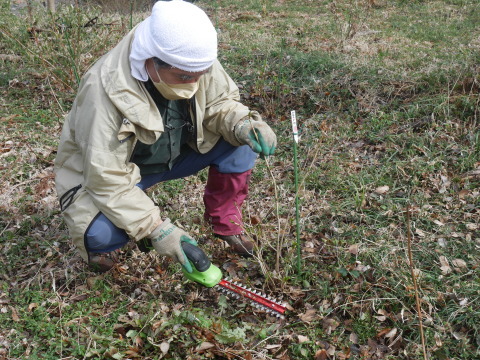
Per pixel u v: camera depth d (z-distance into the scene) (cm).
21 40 622
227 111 273
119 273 310
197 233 340
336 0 946
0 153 432
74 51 546
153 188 388
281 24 806
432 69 531
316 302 290
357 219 354
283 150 442
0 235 343
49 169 413
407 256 315
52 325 274
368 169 409
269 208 368
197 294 297
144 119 233
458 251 318
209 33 222
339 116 485
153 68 227
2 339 271
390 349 263
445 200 366
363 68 547
